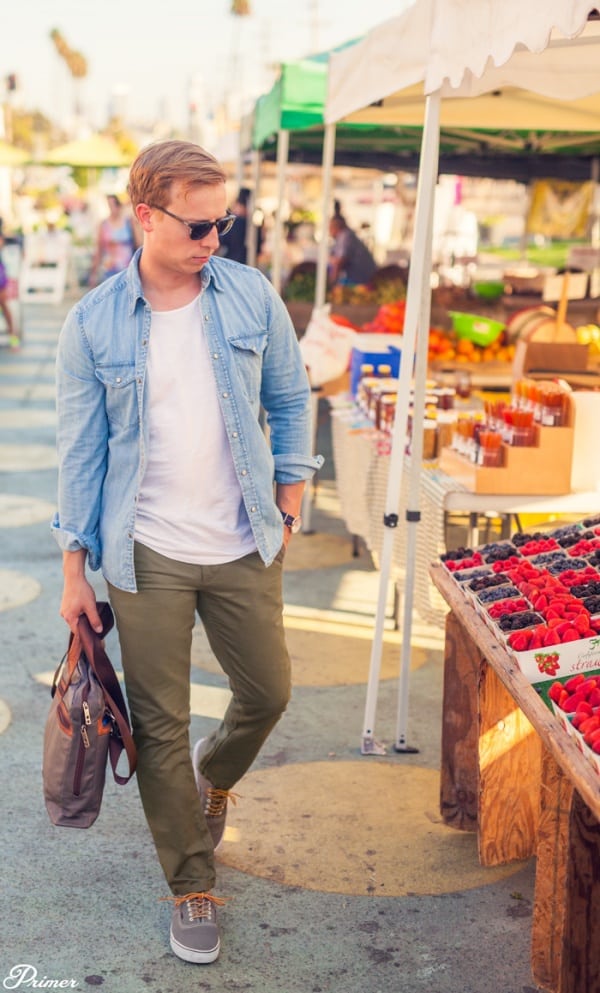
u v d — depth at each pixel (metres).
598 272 11.05
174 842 2.57
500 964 2.59
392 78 3.63
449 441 4.55
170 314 2.39
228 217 2.29
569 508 3.99
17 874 2.92
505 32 2.50
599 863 2.12
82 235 24.77
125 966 2.55
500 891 2.90
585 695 2.20
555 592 2.77
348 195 23.88
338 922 2.74
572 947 2.16
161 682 2.49
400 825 3.23
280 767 3.57
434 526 4.11
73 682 2.44
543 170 11.12
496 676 2.84
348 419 5.59
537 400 4.07
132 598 2.46
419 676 4.36
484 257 17.06
